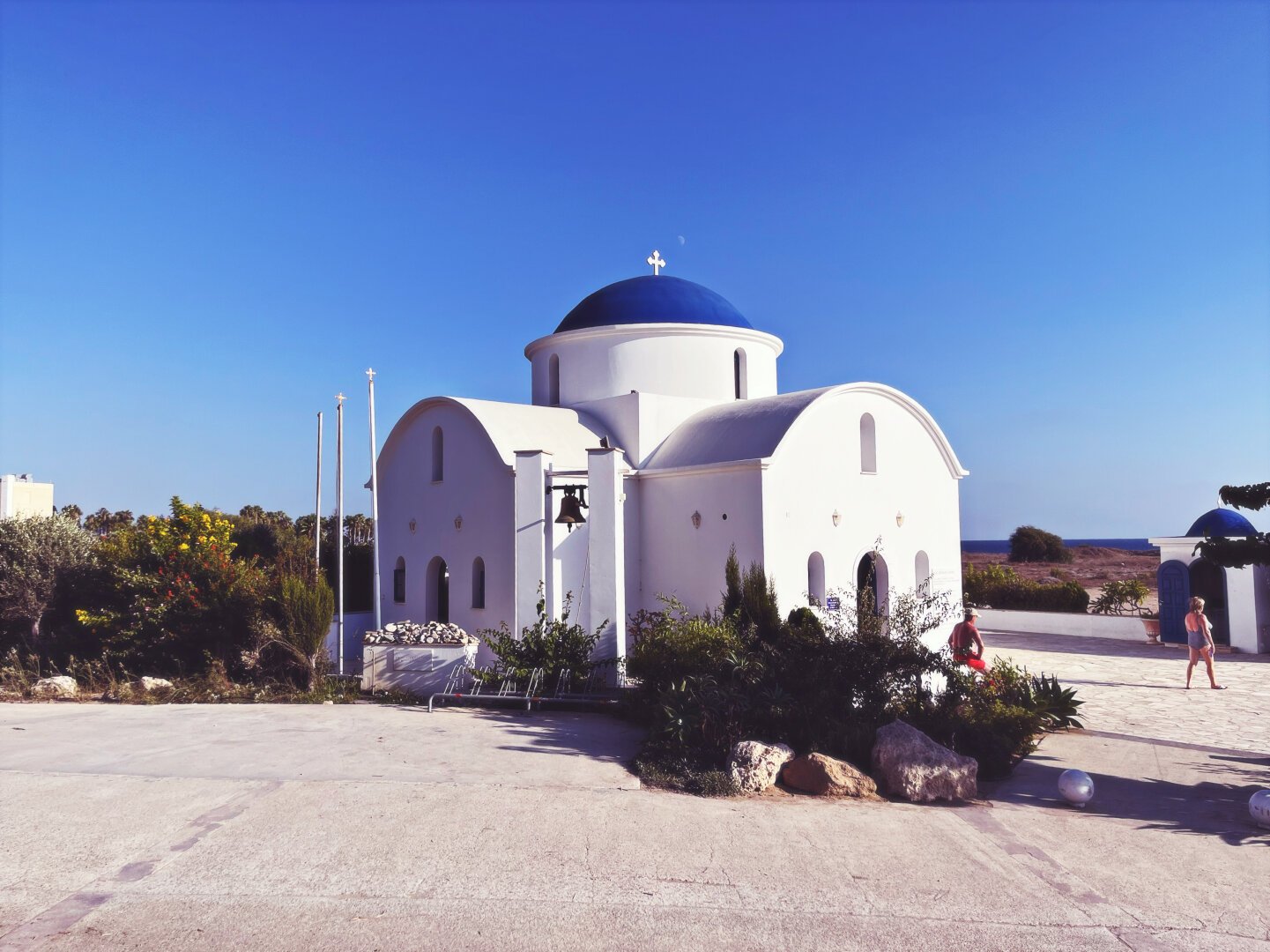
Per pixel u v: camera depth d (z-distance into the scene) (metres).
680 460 20.17
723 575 18.73
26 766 10.87
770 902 7.23
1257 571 25.23
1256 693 18.59
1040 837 9.02
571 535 18.39
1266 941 6.71
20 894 7.10
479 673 15.94
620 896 7.26
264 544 29.72
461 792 9.89
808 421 19.22
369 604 24.88
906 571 21.61
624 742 12.55
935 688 17.38
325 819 8.91
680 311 23.92
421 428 21.98
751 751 10.66
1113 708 16.81
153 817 8.91
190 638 19.20
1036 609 32.72
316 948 6.31
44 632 22.73
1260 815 9.32
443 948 6.35
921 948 6.51
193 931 6.53
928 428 22.42
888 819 9.45
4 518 24.88
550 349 24.77
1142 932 6.85
